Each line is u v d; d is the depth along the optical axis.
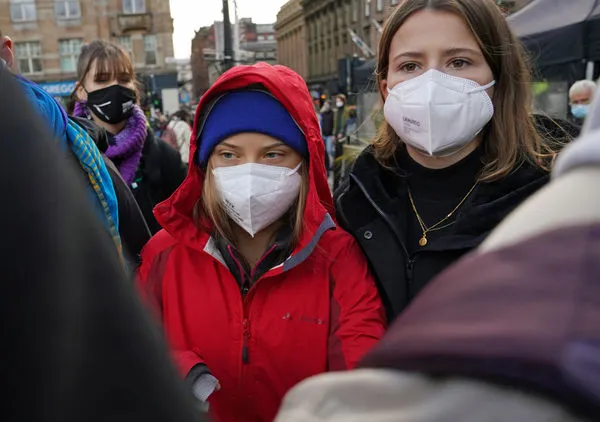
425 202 1.62
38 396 0.33
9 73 0.38
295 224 1.56
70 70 30.73
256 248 1.67
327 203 1.68
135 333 0.37
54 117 1.54
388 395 0.41
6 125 0.35
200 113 1.62
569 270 0.36
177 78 31.02
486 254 0.43
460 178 1.58
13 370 0.33
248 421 1.51
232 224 1.65
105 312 0.36
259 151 1.55
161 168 3.07
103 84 2.85
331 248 1.55
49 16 30.06
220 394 1.51
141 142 2.91
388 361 0.42
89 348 0.35
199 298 1.54
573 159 0.42
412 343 0.39
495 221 1.44
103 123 2.88
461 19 1.48
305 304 1.49
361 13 40.53
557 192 0.42
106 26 30.66
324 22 50.53
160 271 1.61
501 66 1.54
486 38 1.49
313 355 1.47
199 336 1.52
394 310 1.50
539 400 0.33
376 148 1.74
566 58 4.90
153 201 3.05
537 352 0.33
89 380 0.34
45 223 0.34
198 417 0.40
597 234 0.38
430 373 0.39
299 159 1.60
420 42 1.51
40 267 0.34
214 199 1.60
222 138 1.55
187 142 5.30
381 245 1.57
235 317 1.51
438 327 0.39
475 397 0.36
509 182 1.50
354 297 1.47
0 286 0.33
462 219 1.47
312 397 0.47
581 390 0.31
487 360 0.35
